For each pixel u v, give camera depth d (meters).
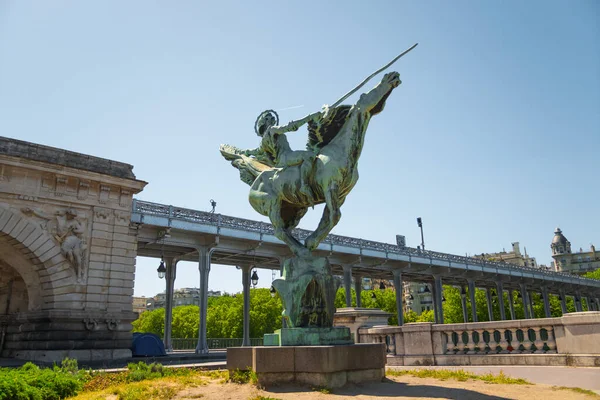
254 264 41.31
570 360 11.53
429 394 7.56
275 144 10.53
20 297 26.19
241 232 33.09
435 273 50.41
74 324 23.59
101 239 25.36
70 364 13.04
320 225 9.66
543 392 7.73
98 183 25.72
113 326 24.64
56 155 24.58
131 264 26.42
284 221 10.67
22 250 23.48
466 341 14.84
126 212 26.66
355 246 41.53
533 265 161.12
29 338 23.81
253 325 76.56
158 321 104.06
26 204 23.25
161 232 29.58
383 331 16.09
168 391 8.41
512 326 13.03
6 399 8.78
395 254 44.59
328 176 9.45
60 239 23.97
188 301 189.62
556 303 84.25
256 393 7.77
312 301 9.17
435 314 49.72
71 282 23.94
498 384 8.78
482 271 54.00
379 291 86.31
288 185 10.02
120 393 8.76
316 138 10.45
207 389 8.52
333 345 8.55
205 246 32.19
